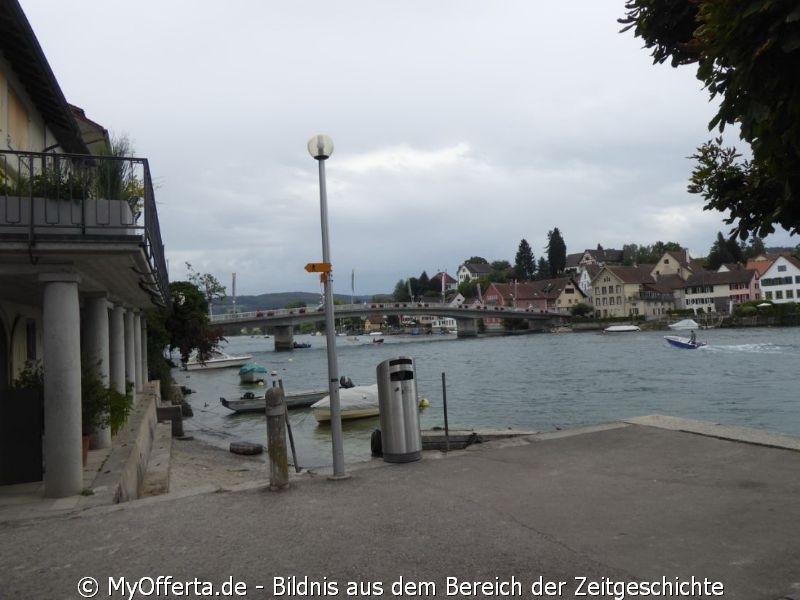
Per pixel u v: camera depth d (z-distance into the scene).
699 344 62.34
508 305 144.12
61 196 8.02
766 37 3.37
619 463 7.49
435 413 27.97
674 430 9.18
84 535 5.79
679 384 35.72
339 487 7.04
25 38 10.36
